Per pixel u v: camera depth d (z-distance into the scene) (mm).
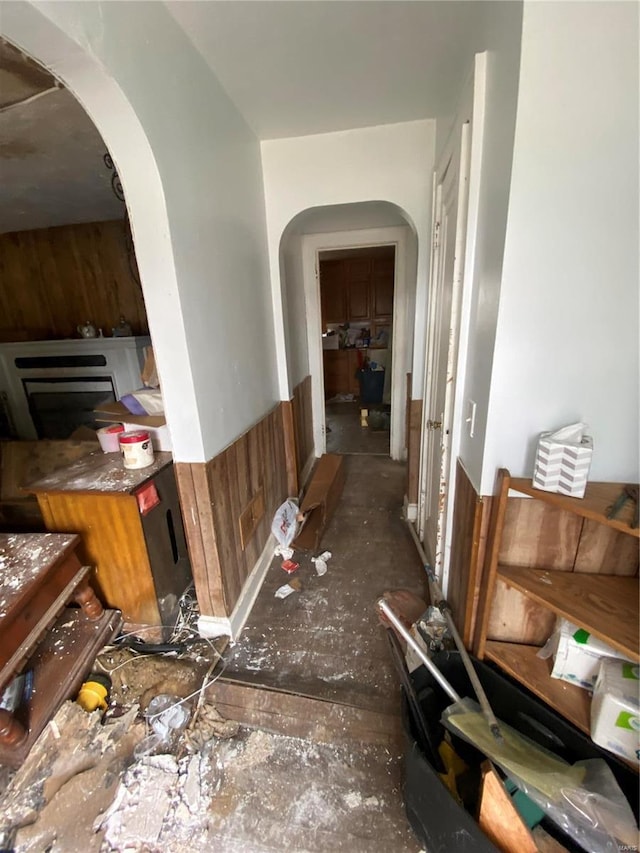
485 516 1171
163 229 1160
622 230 890
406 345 3396
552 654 1231
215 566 1561
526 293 968
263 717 1317
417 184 2029
